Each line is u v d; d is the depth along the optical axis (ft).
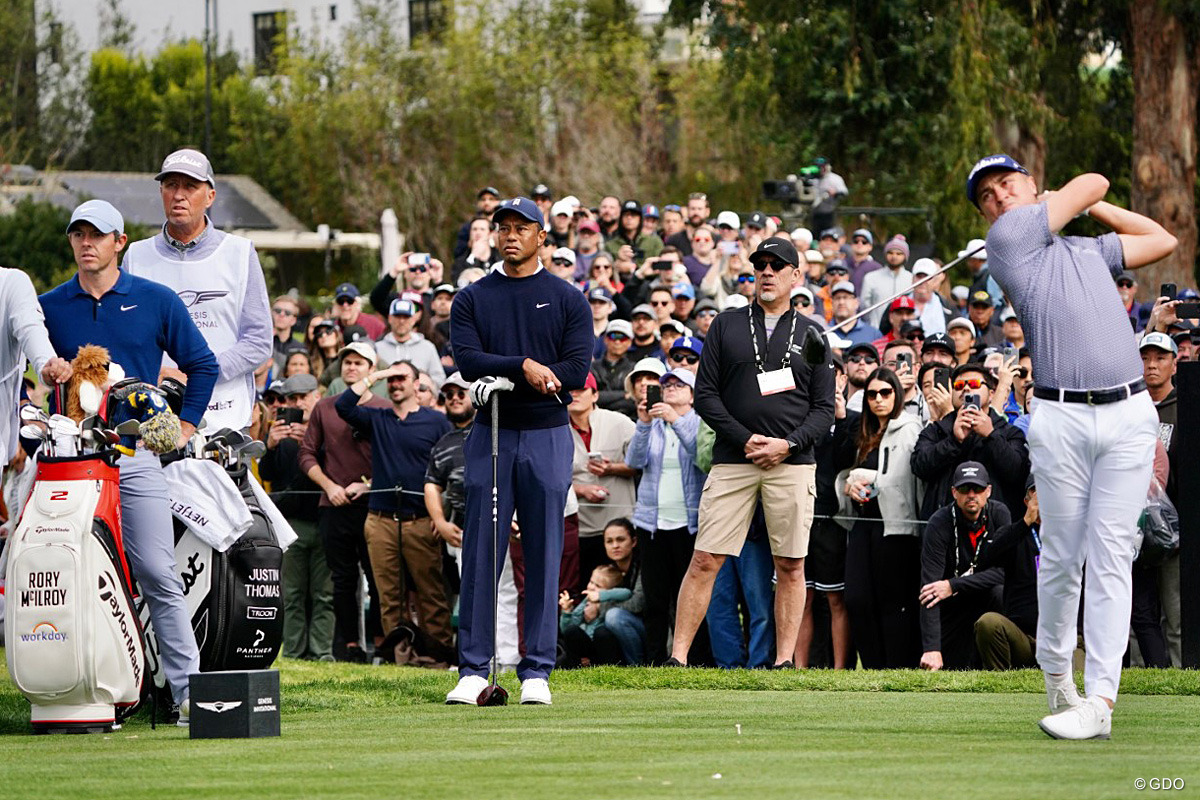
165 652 52.19
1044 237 46.21
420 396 92.53
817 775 36.47
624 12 312.50
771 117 212.23
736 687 59.77
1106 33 192.44
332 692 58.49
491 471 53.88
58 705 49.70
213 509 55.16
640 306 94.99
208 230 58.54
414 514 87.04
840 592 78.28
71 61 411.13
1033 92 189.06
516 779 36.19
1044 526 46.62
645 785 35.19
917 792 34.01
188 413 53.52
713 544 70.18
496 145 300.61
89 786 36.06
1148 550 70.49
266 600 56.54
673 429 79.15
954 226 185.98
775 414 69.51
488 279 54.90
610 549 82.58
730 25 209.36
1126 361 45.60
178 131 403.54
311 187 331.16
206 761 39.96
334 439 90.74
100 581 49.57
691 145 274.36
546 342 54.03
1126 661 72.84
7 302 52.49
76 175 330.75
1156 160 180.96
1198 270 193.47
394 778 36.52
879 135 202.28
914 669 68.69
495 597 54.13
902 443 76.28
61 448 49.90
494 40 313.53
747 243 119.14
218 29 420.36
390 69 323.98
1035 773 36.68
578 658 81.46
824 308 109.81
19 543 49.49
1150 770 37.09
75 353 53.16
